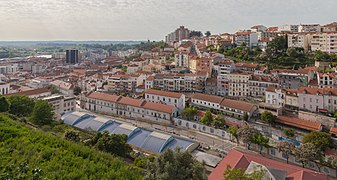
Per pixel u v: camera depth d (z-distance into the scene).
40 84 187.50
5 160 41.94
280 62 165.38
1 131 55.97
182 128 106.88
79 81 191.75
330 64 144.88
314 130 89.06
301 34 185.88
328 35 166.50
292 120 95.81
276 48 173.00
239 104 109.31
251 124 99.19
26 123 82.50
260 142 80.81
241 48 194.88
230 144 90.12
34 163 42.19
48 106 90.56
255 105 108.44
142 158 62.47
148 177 35.56
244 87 135.88
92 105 135.25
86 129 90.75
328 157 70.50
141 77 161.62
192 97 124.31
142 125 110.88
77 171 40.69
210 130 100.31
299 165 74.75
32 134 56.56
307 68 137.75
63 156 46.22
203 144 88.31
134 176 40.91
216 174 56.53
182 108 120.56
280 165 58.31
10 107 93.88
